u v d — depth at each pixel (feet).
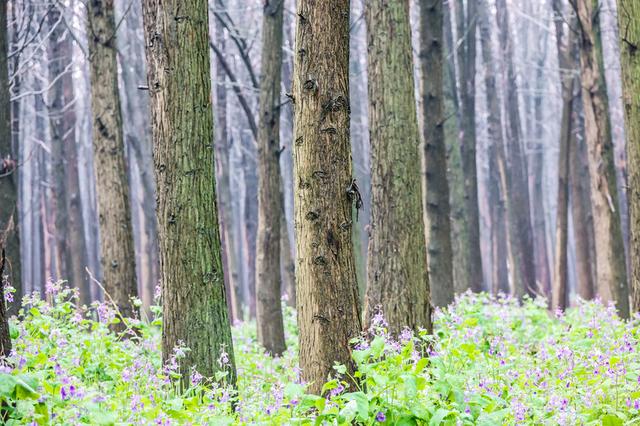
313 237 24.31
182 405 21.49
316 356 24.22
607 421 21.80
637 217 39.42
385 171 33.24
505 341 32.50
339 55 24.50
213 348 26.40
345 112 24.57
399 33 33.50
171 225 26.50
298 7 24.66
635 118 39.24
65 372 21.48
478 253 78.18
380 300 32.71
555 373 28.27
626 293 51.08
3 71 39.06
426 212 49.55
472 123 80.94
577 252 77.92
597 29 52.54
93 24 40.96
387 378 19.79
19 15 69.97
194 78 26.71
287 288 65.82
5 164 38.52
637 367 26.07
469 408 20.43
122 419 19.61
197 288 26.45
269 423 19.71
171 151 26.53
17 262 39.06
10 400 17.12
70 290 31.99
